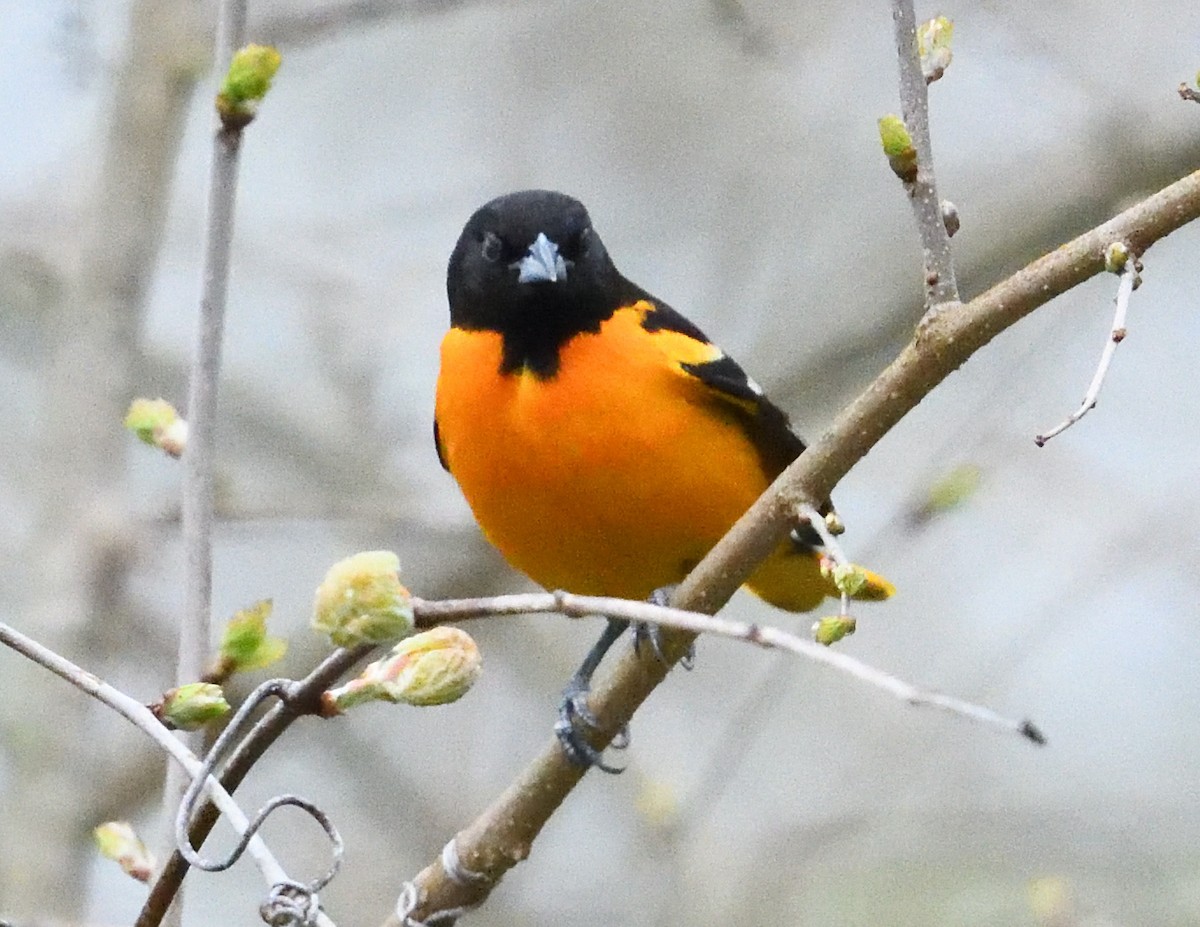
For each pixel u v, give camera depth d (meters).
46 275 12.19
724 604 5.96
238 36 5.98
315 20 10.66
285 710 4.30
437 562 12.59
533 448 7.45
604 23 13.93
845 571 4.84
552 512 7.61
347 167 14.38
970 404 12.28
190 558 5.61
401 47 14.34
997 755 12.84
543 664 12.83
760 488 7.77
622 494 7.47
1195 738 13.21
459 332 7.86
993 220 12.51
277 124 14.50
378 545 12.83
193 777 4.21
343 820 12.72
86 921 9.95
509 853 6.41
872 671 3.65
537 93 13.99
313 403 13.08
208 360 5.72
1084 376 13.19
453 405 7.71
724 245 13.54
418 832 12.30
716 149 13.93
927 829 12.14
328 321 12.73
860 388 12.63
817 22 12.90
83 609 10.18
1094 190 12.07
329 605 4.04
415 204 13.44
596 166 14.03
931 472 9.85
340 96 14.48
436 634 4.29
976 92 13.85
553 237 7.67
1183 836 12.06
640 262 13.82
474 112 14.31
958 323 5.38
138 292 10.66
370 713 12.68
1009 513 12.67
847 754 12.56
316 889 4.16
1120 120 11.99
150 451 13.52
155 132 10.72
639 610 4.06
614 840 13.05
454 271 8.04
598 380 7.41
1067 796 12.62
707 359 7.60
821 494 5.70
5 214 12.32
